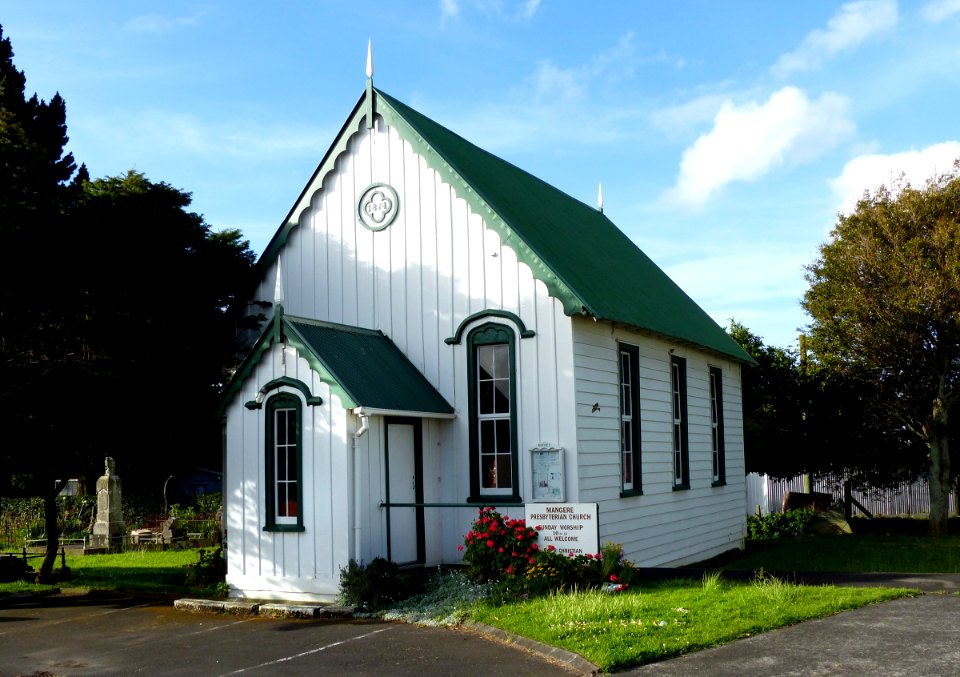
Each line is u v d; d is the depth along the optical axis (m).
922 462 27.86
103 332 16.69
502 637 11.15
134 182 17.77
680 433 21.14
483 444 16.44
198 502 31.72
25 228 15.88
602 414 16.64
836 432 28.36
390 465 15.19
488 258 16.55
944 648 9.76
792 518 27.69
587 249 20.84
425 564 15.72
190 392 17.77
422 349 17.03
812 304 27.19
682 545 20.31
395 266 17.47
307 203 18.48
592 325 16.55
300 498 14.54
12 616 14.34
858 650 9.77
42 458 17.67
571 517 13.80
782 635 10.54
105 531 26.20
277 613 13.67
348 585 13.57
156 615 14.08
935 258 25.38
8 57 37.91
